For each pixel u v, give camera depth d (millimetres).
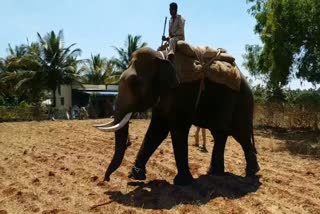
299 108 21344
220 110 8719
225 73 8539
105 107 40219
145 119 29500
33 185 8461
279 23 17234
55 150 13031
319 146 14234
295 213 6629
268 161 11391
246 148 9406
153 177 9016
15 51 49531
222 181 8625
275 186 8359
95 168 9984
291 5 16828
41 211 6762
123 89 7488
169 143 14125
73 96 42531
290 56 17266
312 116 20734
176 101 7926
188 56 8117
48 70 41156
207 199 7391
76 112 35781
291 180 8891
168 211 6680
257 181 8797
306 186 8375
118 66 48562
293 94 23734
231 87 8695
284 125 22281
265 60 18766
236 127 9242
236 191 7984
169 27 8531
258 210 6809
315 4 16359
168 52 7949
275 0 17234
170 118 8031
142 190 7887
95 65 52969
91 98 40281
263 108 23391
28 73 40781
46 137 16938
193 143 14242
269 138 17250
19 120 34469
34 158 11586
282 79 17953
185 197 7480
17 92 42469
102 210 6758
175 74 7656
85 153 12281
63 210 6707
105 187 8211
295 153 13016
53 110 36125
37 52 41438
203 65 8195
